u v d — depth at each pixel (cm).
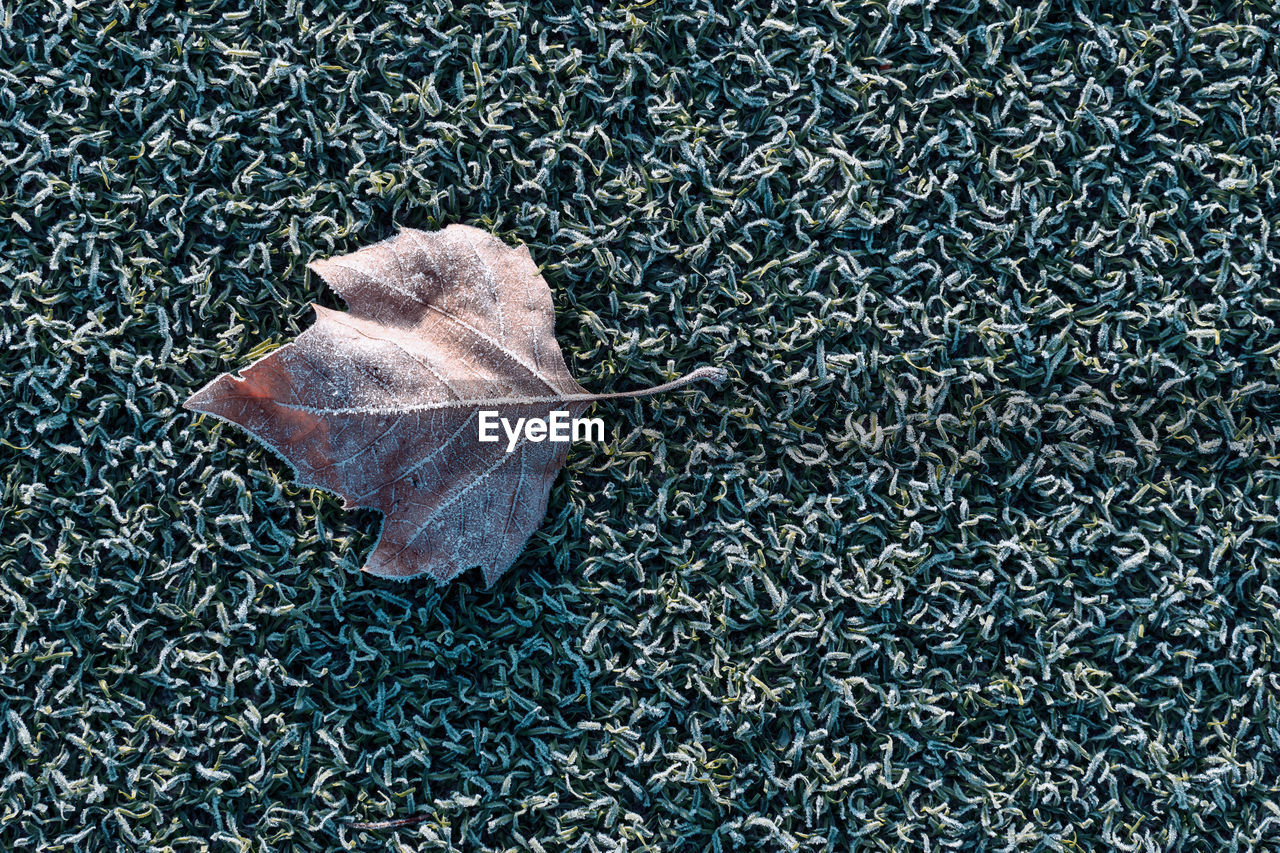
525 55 71
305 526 70
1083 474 71
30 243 70
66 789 70
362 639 70
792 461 71
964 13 71
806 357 71
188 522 70
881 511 71
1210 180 71
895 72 71
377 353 67
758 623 71
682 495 71
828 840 71
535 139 71
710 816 71
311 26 71
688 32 71
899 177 71
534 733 70
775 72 71
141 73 71
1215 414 71
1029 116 71
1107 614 71
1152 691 71
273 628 70
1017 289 71
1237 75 72
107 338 70
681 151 71
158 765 70
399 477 68
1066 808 71
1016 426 71
